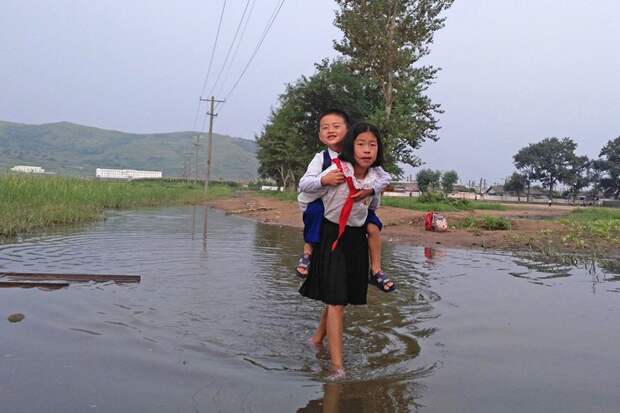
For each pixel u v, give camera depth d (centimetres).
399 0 2503
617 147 8088
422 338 392
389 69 2559
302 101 3030
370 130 350
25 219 1078
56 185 1717
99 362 318
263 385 294
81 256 717
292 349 362
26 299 462
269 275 629
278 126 4456
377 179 361
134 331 383
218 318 430
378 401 277
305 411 262
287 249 884
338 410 264
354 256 364
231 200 3359
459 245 1030
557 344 378
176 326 401
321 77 2925
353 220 359
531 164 8325
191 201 2923
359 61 2634
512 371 324
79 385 283
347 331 409
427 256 852
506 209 3256
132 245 855
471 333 405
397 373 318
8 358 317
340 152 370
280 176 5750
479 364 336
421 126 2711
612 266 749
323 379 306
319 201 369
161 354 338
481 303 504
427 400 279
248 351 353
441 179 5847
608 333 405
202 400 271
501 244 1024
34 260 667
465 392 291
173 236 1025
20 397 265
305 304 488
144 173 13325
